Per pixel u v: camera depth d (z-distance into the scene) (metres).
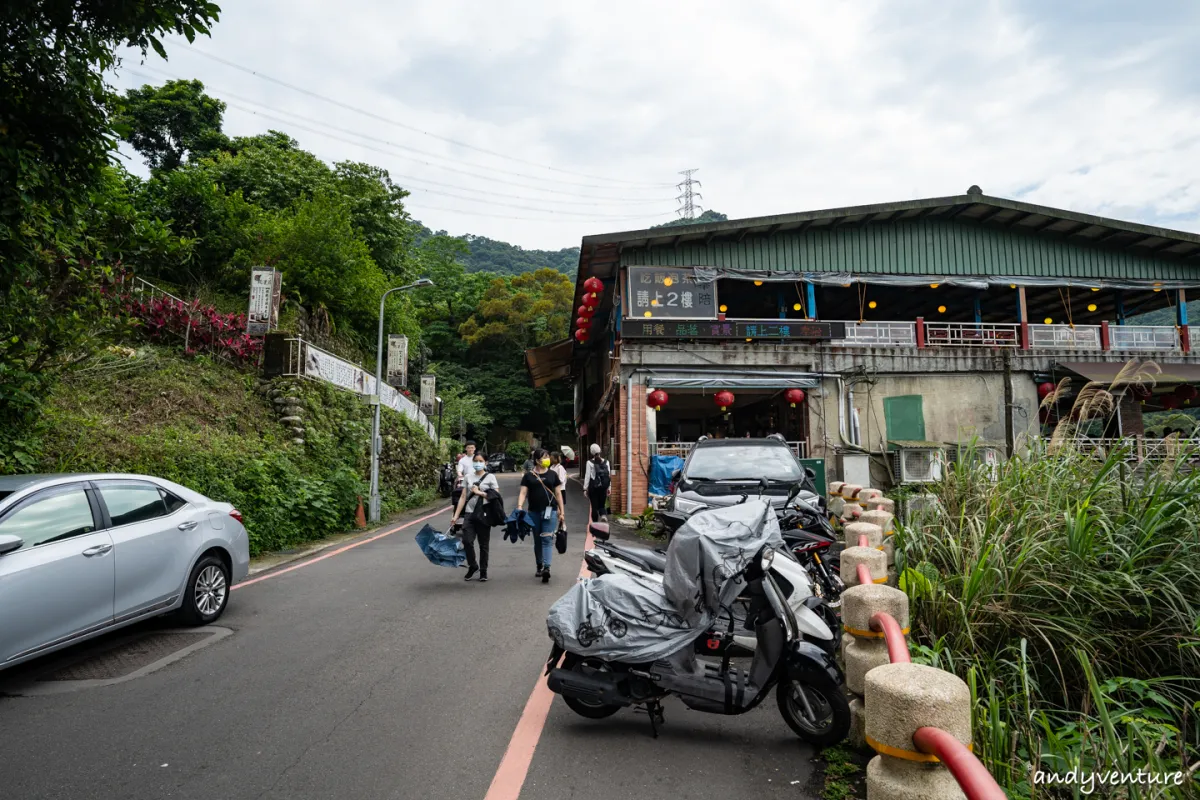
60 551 5.18
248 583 8.75
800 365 18.03
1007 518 5.72
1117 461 5.73
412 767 3.77
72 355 10.72
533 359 28.77
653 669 4.12
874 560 4.50
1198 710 4.23
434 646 5.98
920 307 23.84
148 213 19.33
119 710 4.55
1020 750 3.74
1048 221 19.58
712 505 8.27
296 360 17.02
